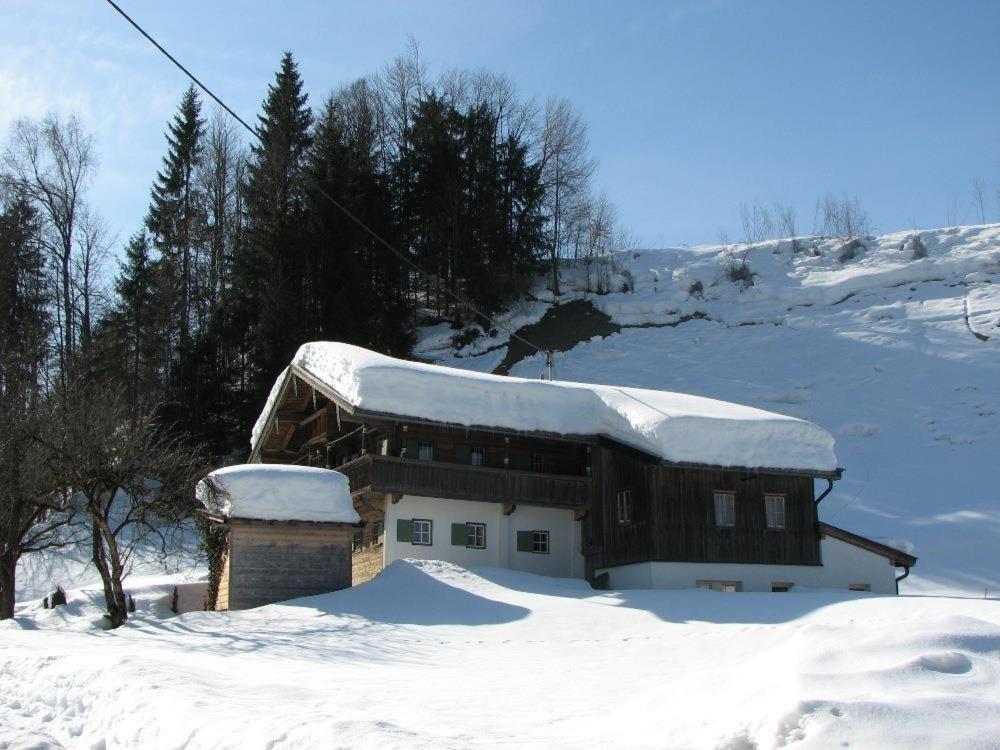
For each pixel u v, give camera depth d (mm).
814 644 8594
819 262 67062
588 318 63188
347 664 17156
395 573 27578
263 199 56844
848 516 39688
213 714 9234
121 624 24625
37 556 38906
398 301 55594
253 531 26438
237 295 52406
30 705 11578
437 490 30594
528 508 32594
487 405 31438
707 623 21797
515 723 9906
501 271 63062
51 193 51031
